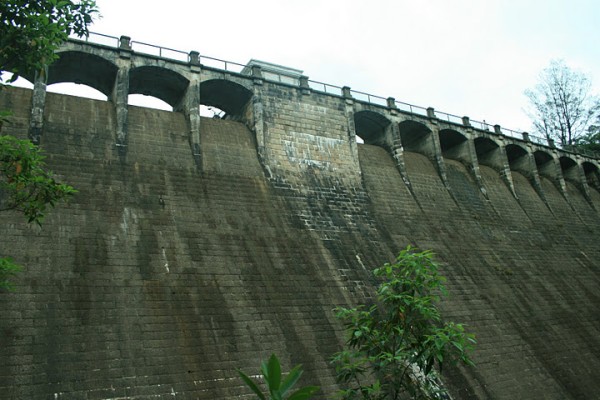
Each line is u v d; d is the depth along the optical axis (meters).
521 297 40.47
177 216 31.48
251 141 39.75
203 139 37.69
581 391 33.72
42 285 24.83
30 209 16.47
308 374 26.36
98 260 27.03
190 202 32.81
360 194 41.41
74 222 28.28
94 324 24.25
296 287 30.92
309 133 42.09
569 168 67.06
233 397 23.92
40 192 16.47
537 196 58.00
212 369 24.66
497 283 40.66
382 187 43.88
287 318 28.78
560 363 35.44
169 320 25.83
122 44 37.44
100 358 23.09
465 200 49.19
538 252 48.25
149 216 30.62
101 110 35.56
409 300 15.91
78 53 35.81
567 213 58.62
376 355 16.08
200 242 30.61
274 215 35.22
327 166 41.44
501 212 51.06
